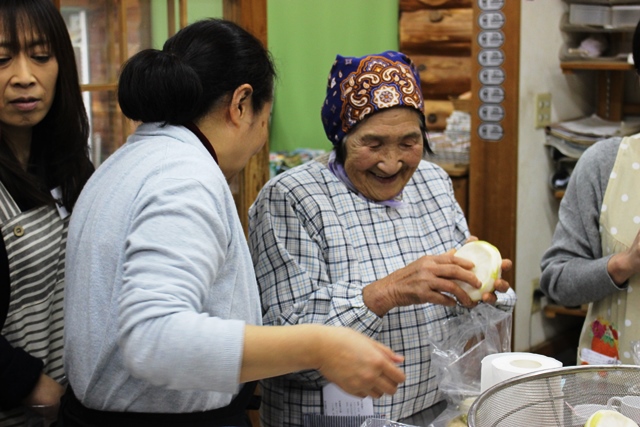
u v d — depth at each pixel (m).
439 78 4.11
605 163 1.80
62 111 1.59
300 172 1.68
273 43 4.35
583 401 1.18
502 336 1.59
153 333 0.98
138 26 2.27
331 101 1.62
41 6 1.51
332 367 1.04
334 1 4.26
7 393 1.42
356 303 1.49
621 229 1.75
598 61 3.37
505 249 3.27
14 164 1.51
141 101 1.21
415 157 1.61
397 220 1.69
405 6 4.14
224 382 1.00
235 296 1.17
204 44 1.21
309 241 1.60
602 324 1.82
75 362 1.18
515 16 3.11
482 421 1.07
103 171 1.23
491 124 3.23
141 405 1.17
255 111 1.26
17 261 1.50
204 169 1.12
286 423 1.63
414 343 1.63
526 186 3.34
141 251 1.02
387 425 1.34
